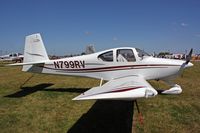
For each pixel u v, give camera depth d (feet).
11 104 21.91
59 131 15.24
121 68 24.57
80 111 19.62
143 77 23.43
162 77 24.22
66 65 26.61
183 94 26.55
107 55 24.94
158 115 18.62
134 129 15.62
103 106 21.18
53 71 27.27
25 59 28.40
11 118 17.74
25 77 44.60
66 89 30.04
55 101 23.08
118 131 15.25
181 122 17.01
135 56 24.07
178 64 23.66
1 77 44.68
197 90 29.12
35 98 24.41
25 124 16.48
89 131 15.23
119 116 18.30
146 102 22.59
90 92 13.79
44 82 36.91
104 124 16.51
